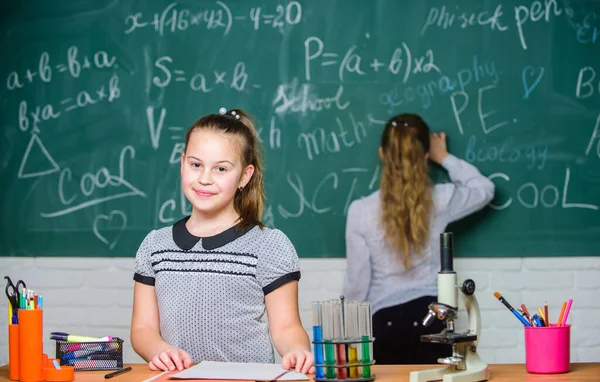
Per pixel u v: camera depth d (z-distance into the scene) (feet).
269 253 6.27
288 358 5.54
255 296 6.25
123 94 11.76
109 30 11.83
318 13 11.59
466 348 5.26
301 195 11.46
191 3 11.74
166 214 11.66
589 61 11.50
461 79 11.50
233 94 11.63
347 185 11.43
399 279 10.53
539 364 5.50
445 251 5.35
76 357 5.85
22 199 11.80
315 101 11.53
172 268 6.30
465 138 11.43
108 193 11.72
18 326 5.42
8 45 11.89
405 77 11.51
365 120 11.48
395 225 10.51
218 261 6.25
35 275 11.71
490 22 11.53
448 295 5.27
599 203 11.39
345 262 11.38
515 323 11.30
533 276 11.35
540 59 11.50
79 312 11.64
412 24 11.54
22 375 5.33
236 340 6.17
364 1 11.59
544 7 11.54
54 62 11.85
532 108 11.47
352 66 11.53
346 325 5.07
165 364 5.69
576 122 11.46
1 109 11.87
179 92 11.71
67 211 11.75
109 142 11.75
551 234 11.38
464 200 10.98
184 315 6.20
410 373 5.10
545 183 11.41
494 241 11.35
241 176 6.41
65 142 11.80
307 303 11.37
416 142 10.77
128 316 11.63
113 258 11.68
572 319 11.33
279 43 11.61
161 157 11.69
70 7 11.88
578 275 11.35
